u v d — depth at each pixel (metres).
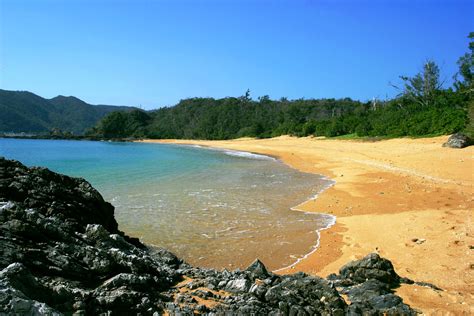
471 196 18.47
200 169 34.81
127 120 147.00
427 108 55.34
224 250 12.37
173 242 13.02
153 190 22.61
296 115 114.81
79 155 54.12
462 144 33.12
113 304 5.98
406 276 9.65
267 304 6.96
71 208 9.15
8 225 6.53
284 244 12.96
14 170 9.37
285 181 26.78
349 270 9.30
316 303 7.10
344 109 114.62
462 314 7.34
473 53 54.62
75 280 6.41
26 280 5.39
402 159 32.59
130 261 7.40
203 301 6.90
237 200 19.80
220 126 129.62
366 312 7.05
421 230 13.51
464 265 10.16
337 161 37.81
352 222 15.41
